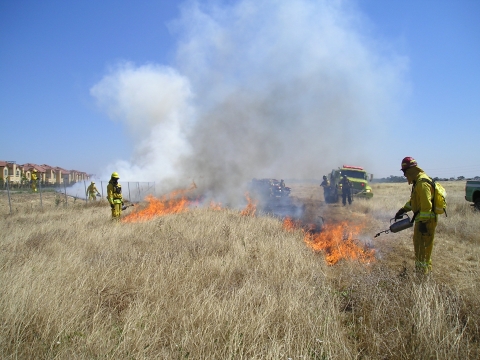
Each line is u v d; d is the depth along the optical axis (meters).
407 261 6.63
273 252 6.54
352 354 3.21
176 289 4.61
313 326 3.50
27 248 6.90
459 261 6.54
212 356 3.04
